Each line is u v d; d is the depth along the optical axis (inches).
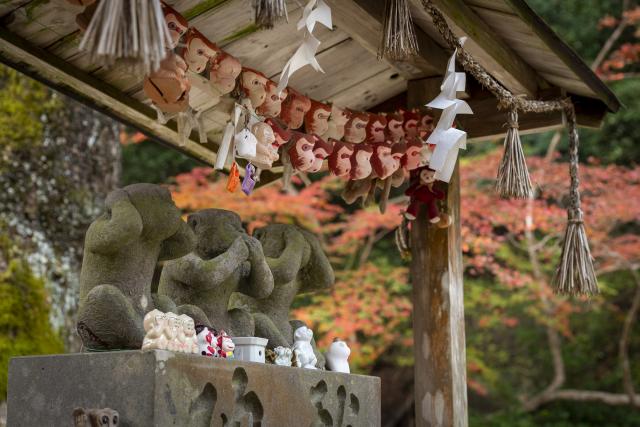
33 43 158.9
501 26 177.8
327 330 382.3
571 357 497.0
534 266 407.8
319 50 182.2
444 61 190.1
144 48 89.2
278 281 168.6
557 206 422.0
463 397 187.0
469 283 447.5
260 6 106.7
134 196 141.5
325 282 180.1
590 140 490.3
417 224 192.7
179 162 469.1
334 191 444.1
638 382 489.4
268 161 157.5
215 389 127.7
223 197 353.1
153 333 124.8
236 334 157.8
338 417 156.6
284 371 142.5
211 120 193.9
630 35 493.7
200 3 153.0
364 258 413.4
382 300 379.9
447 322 186.4
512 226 407.5
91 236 137.0
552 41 178.2
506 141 167.2
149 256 142.9
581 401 493.7
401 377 464.1
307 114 175.9
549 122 199.9
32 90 254.2
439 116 188.2
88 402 124.4
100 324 131.6
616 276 485.7
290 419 142.7
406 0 146.7
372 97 208.7
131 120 188.7
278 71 183.8
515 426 462.0
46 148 253.4
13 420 131.5
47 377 129.2
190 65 145.7
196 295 155.2
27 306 235.8
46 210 250.2
